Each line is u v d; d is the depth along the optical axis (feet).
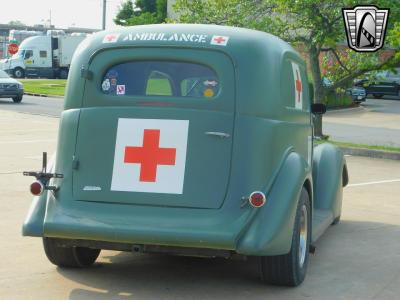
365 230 27.22
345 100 105.09
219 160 18.01
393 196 34.96
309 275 20.90
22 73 186.80
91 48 19.40
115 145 18.53
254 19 57.98
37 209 18.70
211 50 18.67
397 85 129.18
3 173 38.09
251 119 18.24
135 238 17.63
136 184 18.20
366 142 61.46
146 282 19.86
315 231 21.68
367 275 21.04
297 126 20.57
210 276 20.58
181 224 17.61
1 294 18.51
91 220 18.06
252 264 21.97
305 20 54.60
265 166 18.19
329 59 60.49
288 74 20.18
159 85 18.88
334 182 25.25
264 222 17.63
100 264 21.63
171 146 18.21
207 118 18.21
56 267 21.12
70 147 18.89
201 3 59.16
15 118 73.61
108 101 18.89
